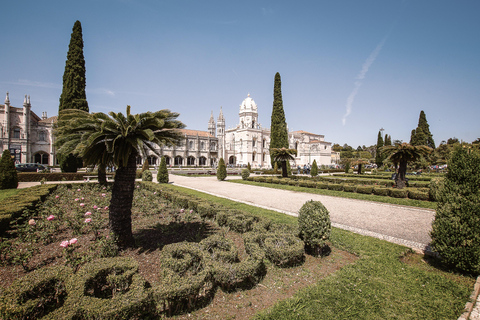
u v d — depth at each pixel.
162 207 12.60
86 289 4.66
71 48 30.47
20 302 4.21
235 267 5.48
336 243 8.44
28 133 58.38
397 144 21.06
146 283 5.41
